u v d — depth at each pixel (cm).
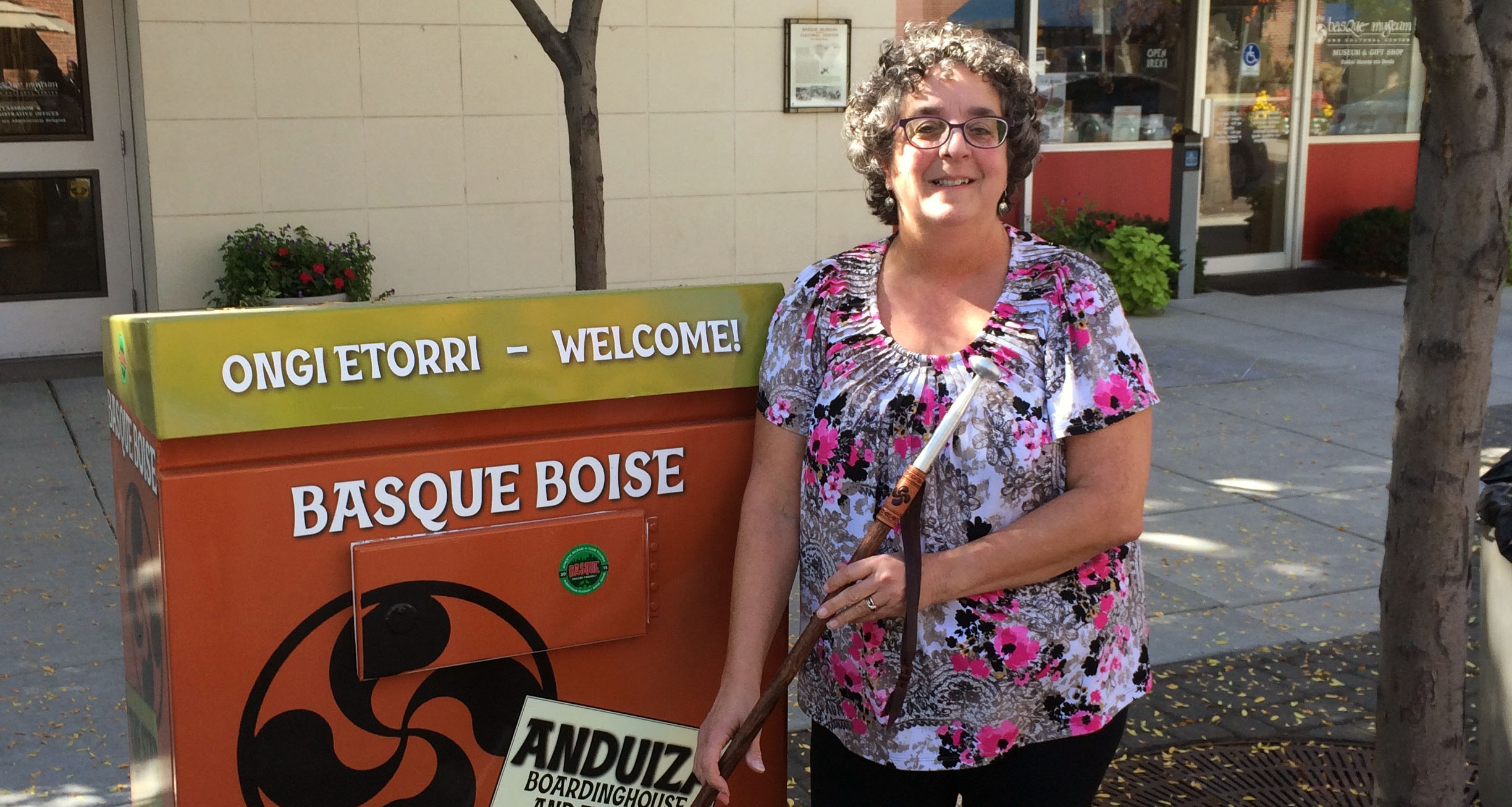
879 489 201
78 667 414
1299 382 821
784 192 895
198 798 192
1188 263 1076
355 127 779
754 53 869
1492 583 324
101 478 597
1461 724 284
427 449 197
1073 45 1109
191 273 759
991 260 205
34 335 795
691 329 213
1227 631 457
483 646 203
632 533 210
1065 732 203
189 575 187
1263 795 351
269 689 194
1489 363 269
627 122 846
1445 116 254
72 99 781
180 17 731
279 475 189
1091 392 194
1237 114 1189
